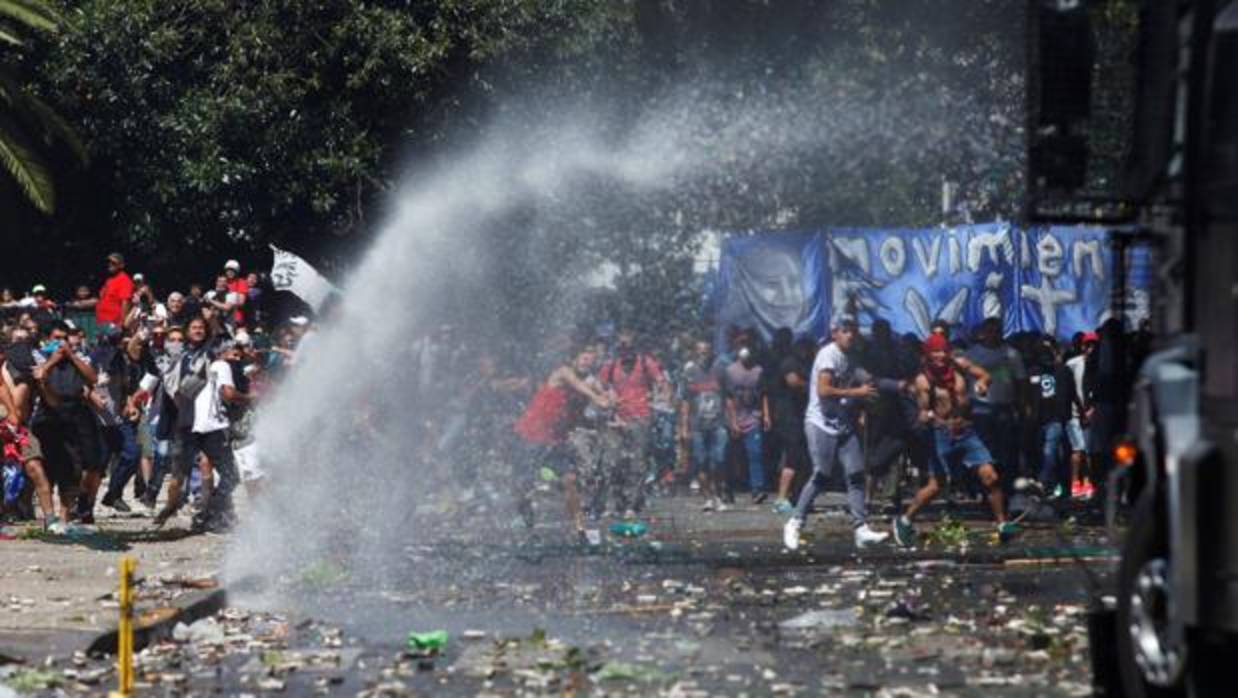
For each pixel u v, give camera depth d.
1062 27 21.83
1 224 88.31
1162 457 21.22
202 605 34.16
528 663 28.08
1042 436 56.81
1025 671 26.50
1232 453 19.41
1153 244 22.72
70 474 46.66
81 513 47.31
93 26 81.25
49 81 82.25
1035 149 22.23
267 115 82.25
